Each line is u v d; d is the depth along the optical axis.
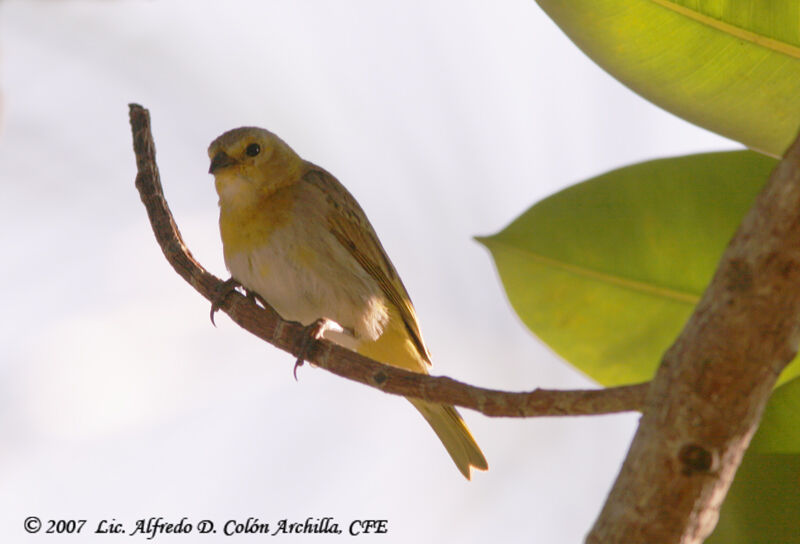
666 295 3.74
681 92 3.71
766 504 3.70
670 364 2.97
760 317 2.85
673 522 2.95
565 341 3.74
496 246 3.74
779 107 3.71
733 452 2.95
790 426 3.70
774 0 3.70
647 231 3.73
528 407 3.68
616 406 3.42
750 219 2.91
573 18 3.71
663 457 2.94
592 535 3.05
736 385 2.88
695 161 3.73
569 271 3.74
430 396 3.70
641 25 3.71
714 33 3.71
